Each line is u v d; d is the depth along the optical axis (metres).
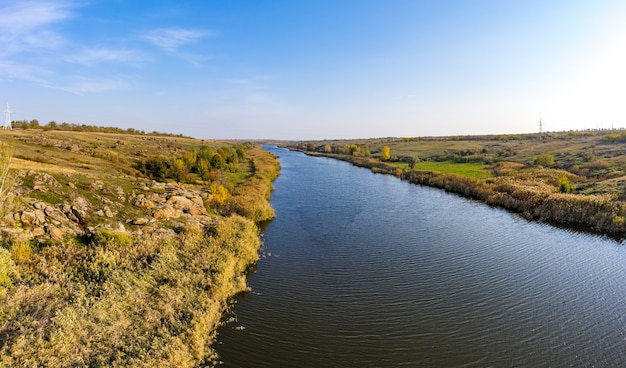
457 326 18.64
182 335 15.43
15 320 14.09
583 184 52.09
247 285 22.70
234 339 16.97
